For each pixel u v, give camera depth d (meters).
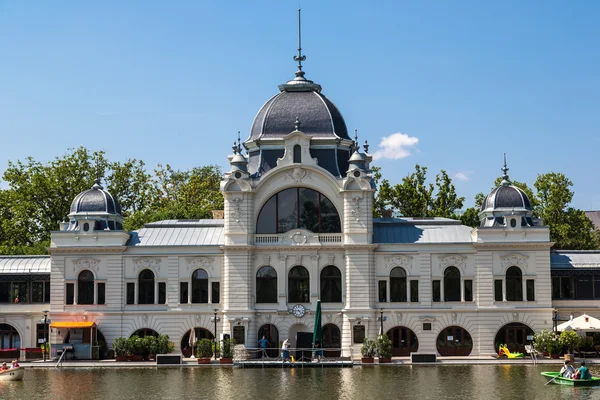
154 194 177.88
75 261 111.44
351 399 72.50
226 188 110.56
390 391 76.94
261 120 116.50
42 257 116.00
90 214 112.88
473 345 108.50
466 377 86.62
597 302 110.06
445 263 109.81
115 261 111.44
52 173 155.75
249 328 108.94
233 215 110.44
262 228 111.25
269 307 109.94
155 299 111.06
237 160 111.31
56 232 111.69
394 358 106.50
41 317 112.25
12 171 155.50
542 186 153.62
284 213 111.31
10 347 112.75
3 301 113.38
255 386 80.94
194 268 111.25
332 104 118.56
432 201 153.75
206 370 95.94
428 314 108.88
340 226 110.94
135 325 110.62
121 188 163.50
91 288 111.44
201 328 110.50
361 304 108.81
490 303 108.69
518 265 108.94
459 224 114.06
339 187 110.25
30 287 113.44
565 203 152.25
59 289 111.12
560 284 111.19
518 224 109.31
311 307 109.75
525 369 94.19
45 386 82.50
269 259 110.50
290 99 116.69
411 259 110.00
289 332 109.81
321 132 114.56
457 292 109.62
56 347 107.75
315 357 103.00
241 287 109.50
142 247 111.44
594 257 112.69
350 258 109.38
